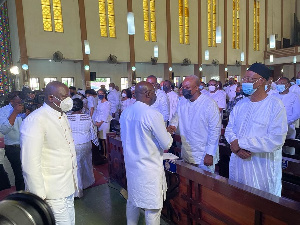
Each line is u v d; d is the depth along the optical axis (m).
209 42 21.59
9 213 0.91
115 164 4.08
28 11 13.44
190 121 2.81
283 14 27.42
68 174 2.06
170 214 2.89
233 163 2.29
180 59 19.92
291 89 5.46
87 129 3.90
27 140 1.78
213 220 2.23
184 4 19.80
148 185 2.15
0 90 14.51
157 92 4.98
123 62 17.81
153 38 18.45
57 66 15.64
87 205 3.49
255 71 1.99
